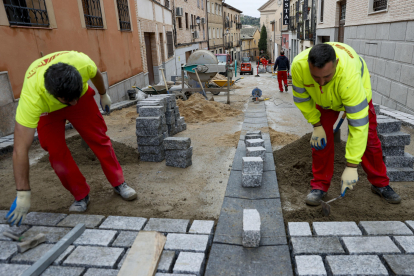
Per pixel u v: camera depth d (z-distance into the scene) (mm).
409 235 2236
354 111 2268
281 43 35625
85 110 2676
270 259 2111
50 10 6426
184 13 24047
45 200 3104
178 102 7887
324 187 2943
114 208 2930
